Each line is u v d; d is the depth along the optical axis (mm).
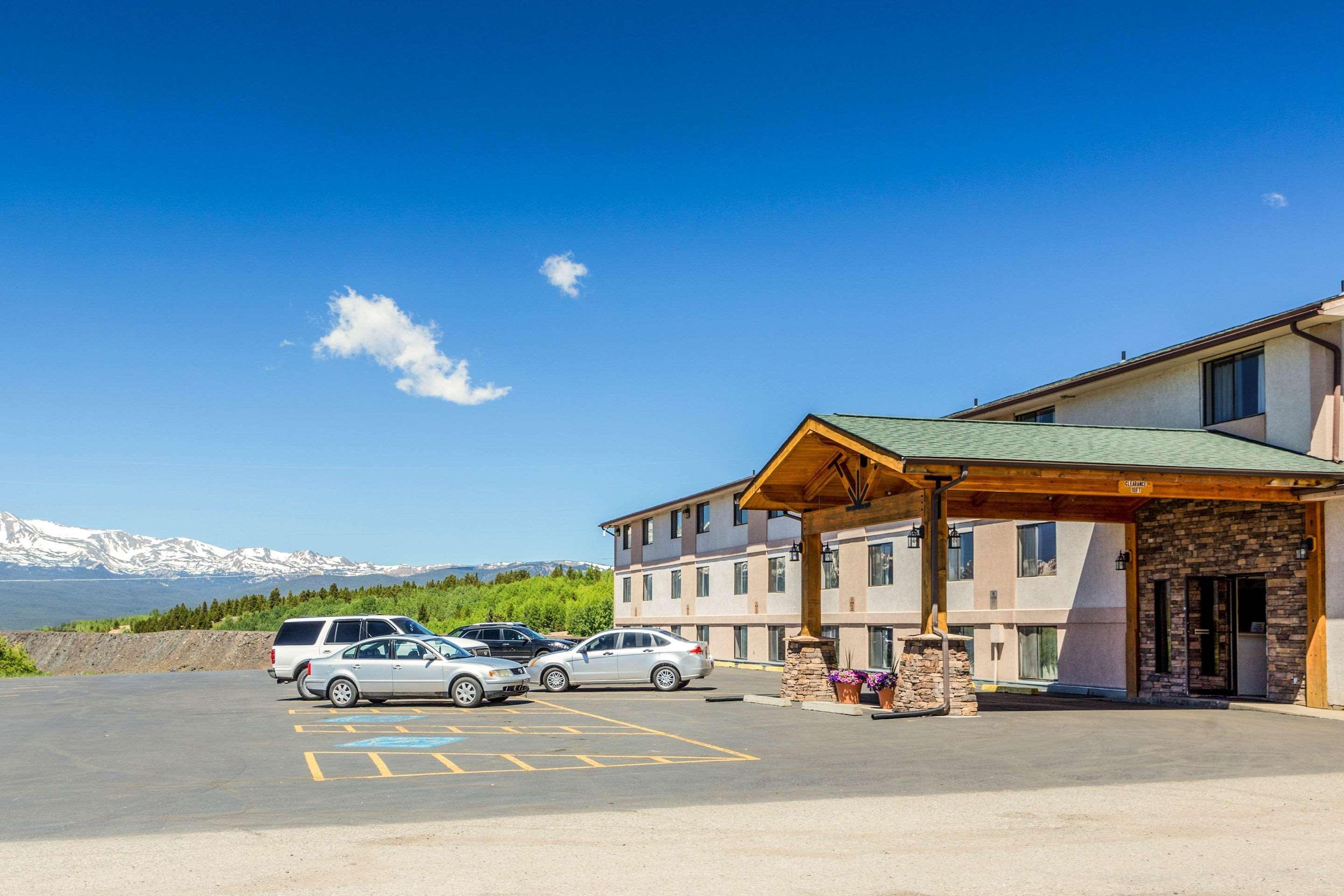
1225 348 24594
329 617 29719
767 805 11586
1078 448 21859
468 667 24688
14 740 19344
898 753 15961
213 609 128750
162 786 13352
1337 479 20922
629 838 9828
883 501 22812
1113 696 26453
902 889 8039
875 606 37781
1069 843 9609
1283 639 22266
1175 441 23250
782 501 26062
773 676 38938
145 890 8047
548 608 72188
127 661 91000
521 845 9547
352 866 8773
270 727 20672
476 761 15398
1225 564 23656
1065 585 28703
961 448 20953
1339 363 22219
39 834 10312
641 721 21172
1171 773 13883
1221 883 8211
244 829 10422
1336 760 15047
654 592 56000
